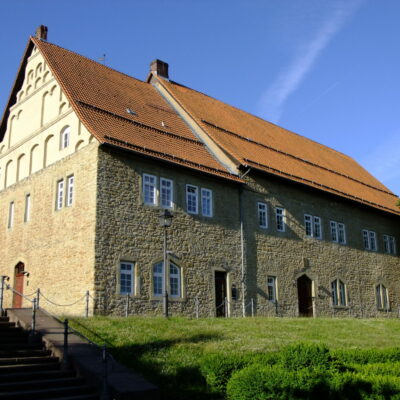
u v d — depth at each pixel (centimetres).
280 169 3070
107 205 2139
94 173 2148
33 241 2452
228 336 1752
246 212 2758
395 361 1413
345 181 3809
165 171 2405
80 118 2252
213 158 2780
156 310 2208
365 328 2339
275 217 2938
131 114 2598
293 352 1201
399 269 3925
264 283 2748
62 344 1453
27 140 2694
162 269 2288
